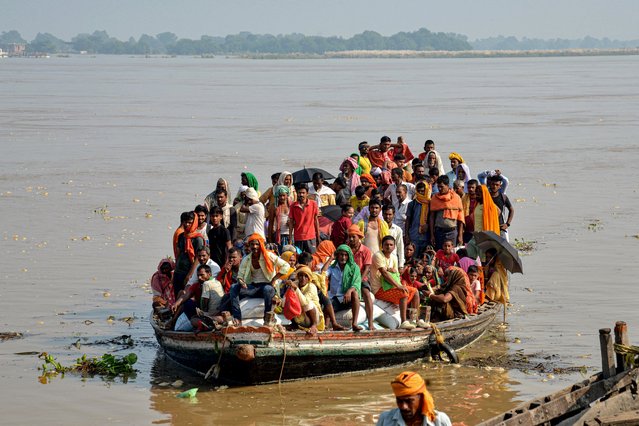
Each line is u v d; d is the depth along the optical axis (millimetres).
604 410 19562
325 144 89438
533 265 40375
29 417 23906
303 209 32312
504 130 102125
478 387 26000
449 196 33875
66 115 127438
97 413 24219
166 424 23453
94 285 37938
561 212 52938
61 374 27359
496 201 35531
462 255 33781
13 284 37875
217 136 98562
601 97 162625
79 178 67312
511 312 33500
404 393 15562
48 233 48031
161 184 64625
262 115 127562
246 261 26719
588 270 39344
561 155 79188
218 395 25547
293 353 25688
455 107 140125
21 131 103188
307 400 25031
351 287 27188
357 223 31266
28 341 30609
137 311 34469
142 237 47375
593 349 29266
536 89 194875
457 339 29203
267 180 66562
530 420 18938
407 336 27500
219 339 25484
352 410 24312
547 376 26812
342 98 167875
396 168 37000
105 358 28078
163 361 28828
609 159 76188
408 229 35125
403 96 173250
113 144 90625
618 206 54688
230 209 32188
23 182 65188
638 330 31031
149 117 124625
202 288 27562
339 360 26578
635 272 38875
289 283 26188
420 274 30609
